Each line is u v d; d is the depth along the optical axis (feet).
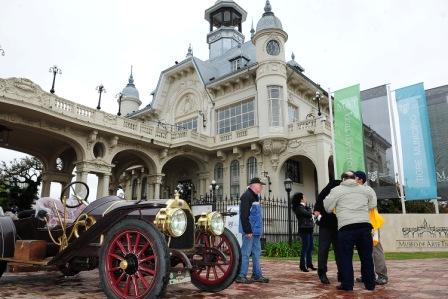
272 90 71.41
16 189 92.79
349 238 16.12
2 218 17.08
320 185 63.10
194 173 85.56
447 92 49.98
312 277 21.04
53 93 58.44
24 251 15.85
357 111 49.52
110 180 85.97
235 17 111.34
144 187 95.30
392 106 48.78
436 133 49.90
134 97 111.96
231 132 76.23
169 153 75.56
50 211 17.81
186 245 14.47
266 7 77.10
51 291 15.64
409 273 22.27
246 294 14.99
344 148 49.78
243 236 18.65
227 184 77.05
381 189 47.29
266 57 72.59
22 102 50.31
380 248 18.30
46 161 70.59
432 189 43.45
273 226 58.54
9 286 17.08
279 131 68.95
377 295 14.69
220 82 80.89
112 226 13.52
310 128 66.59
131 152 72.43
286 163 72.90
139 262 12.34
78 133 60.49
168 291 15.76
